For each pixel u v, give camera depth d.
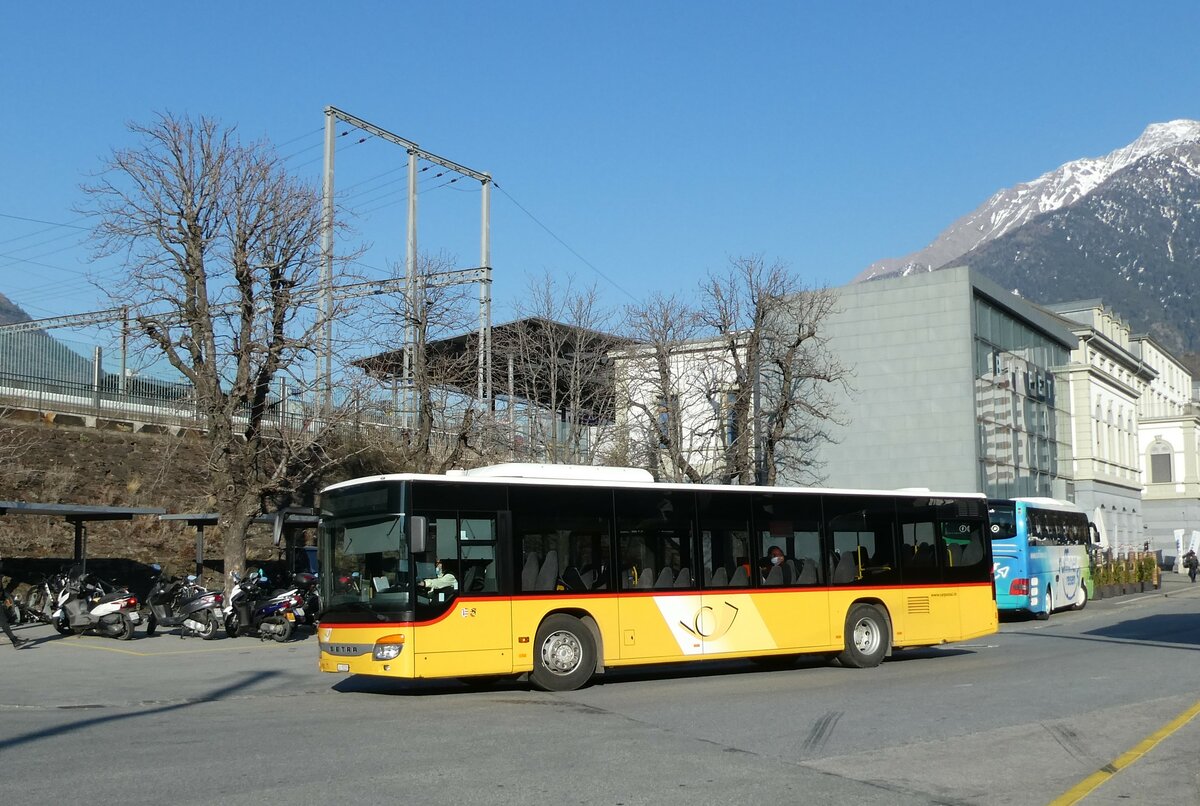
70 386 31.45
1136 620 31.62
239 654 20.97
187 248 26.53
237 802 7.93
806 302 44.41
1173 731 11.22
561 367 43.19
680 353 42.47
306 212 27.45
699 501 17.56
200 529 27.55
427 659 14.56
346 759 9.72
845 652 18.80
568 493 16.28
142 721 12.40
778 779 8.94
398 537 14.80
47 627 25.98
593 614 16.12
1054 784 8.79
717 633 17.25
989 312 51.94
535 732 11.41
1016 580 32.16
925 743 10.67
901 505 19.98
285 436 27.86
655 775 9.06
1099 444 68.06
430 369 32.47
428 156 41.56
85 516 25.45
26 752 10.09
